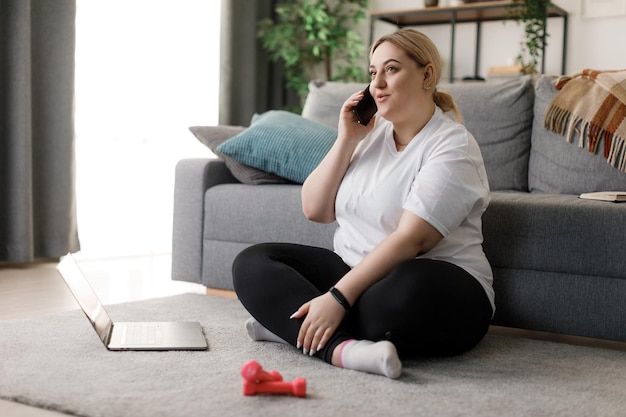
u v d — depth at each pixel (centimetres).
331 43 512
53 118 362
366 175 189
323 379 158
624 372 176
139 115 422
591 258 203
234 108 498
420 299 167
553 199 220
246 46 501
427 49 182
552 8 460
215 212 278
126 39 412
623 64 471
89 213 396
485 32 513
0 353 178
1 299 270
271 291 179
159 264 386
